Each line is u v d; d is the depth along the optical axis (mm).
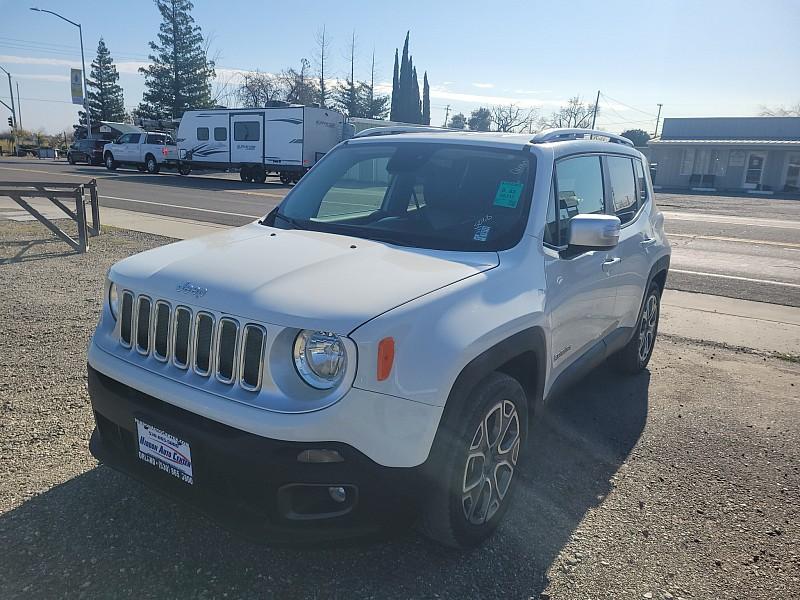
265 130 29359
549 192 3568
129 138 34875
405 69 78250
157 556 2832
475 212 3496
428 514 2748
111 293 3104
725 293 8961
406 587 2734
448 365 2537
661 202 26828
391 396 2398
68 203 17266
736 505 3527
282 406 2383
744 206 26031
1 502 3164
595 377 5531
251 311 2463
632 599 2746
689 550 3104
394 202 3768
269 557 2865
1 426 3965
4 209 15375
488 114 80812
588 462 3961
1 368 4930
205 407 2479
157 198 19969
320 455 2354
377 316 2418
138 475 2797
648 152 40469
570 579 2850
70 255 9883
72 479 3402
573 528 3238
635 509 3443
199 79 64312
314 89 63844
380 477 2416
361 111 68312
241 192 23641
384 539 2559
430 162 3828
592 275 3920
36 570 2709
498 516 3109
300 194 4098
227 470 2443
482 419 2793
